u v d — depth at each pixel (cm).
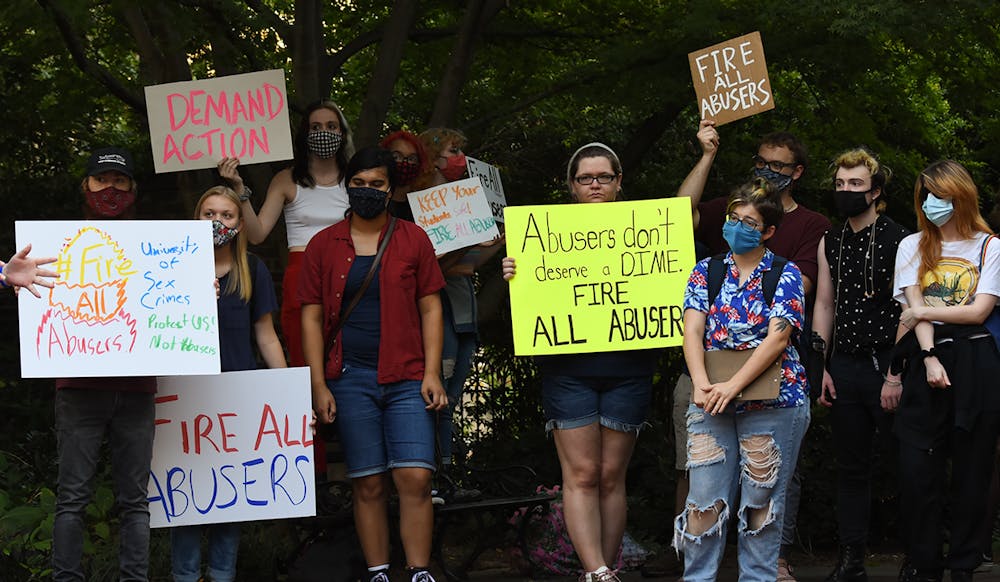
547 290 578
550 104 1097
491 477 866
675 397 695
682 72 874
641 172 1145
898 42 870
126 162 529
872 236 614
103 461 800
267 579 689
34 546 576
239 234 562
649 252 584
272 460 564
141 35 828
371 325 577
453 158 704
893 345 607
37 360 496
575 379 573
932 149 1122
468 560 705
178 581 571
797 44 849
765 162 625
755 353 508
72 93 949
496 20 1005
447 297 693
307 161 656
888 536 920
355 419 576
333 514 664
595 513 571
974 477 570
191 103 646
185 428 560
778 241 623
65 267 507
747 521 526
